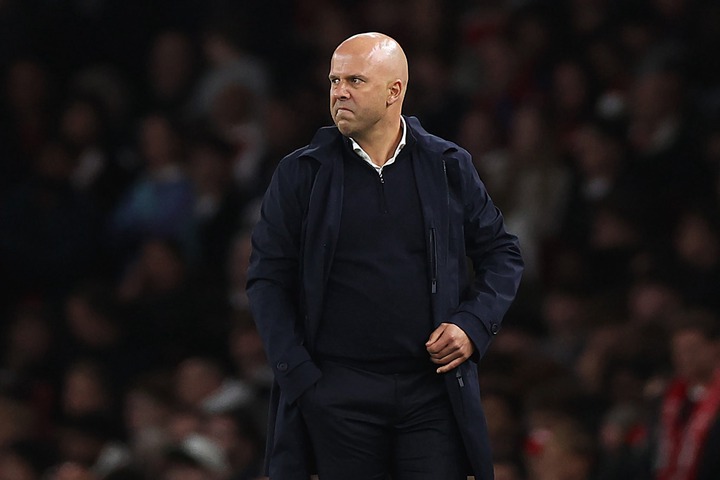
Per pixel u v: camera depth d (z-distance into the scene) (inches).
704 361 1047.0
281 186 629.6
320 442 626.2
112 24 1900.8
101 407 1416.1
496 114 1594.5
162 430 1274.6
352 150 625.3
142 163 1722.4
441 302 622.8
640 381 1150.3
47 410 1493.6
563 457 1018.1
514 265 642.2
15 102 1815.9
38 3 1918.1
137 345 1492.4
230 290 1521.9
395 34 1777.8
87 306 1513.3
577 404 1099.3
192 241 1614.2
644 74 1551.4
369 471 629.3
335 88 617.9
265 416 1228.5
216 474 1160.8
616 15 1636.3
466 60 1699.1
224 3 1852.9
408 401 625.9
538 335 1332.4
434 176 628.1
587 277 1376.7
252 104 1704.0
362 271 621.0
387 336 622.2
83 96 1752.0
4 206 1678.2
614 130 1487.5
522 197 1472.7
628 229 1401.3
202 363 1317.7
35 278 1668.3
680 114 1465.3
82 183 1721.2
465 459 634.8
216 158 1622.8
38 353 1533.0
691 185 1430.9
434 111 1616.6
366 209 622.2
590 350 1191.6
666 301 1257.4
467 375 629.9
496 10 1733.5
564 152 1520.7
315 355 628.4
